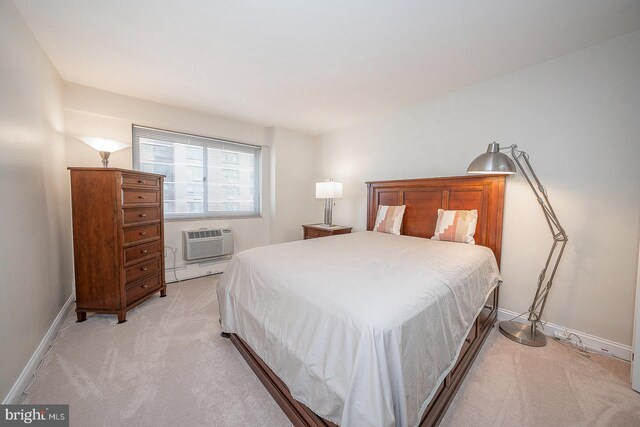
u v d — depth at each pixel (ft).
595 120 5.95
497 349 6.00
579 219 6.21
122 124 9.11
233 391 4.61
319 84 8.06
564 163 6.38
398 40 5.76
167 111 9.97
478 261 5.89
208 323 7.06
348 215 12.55
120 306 6.98
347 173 12.59
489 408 4.26
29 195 5.25
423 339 3.43
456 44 5.89
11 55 4.63
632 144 5.55
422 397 3.34
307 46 6.04
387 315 3.10
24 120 5.10
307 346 3.57
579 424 3.98
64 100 7.91
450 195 8.35
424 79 7.65
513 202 7.20
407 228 9.53
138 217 7.64
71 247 8.09
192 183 11.16
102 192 6.85
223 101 9.54
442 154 8.83
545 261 6.73
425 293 3.78
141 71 7.33
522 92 7.01
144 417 4.02
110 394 4.46
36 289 5.40
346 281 4.10
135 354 5.61
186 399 4.40
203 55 6.48
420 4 4.64
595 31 5.39
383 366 2.84
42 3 4.69
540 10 4.76
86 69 7.23
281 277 4.54
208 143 11.53
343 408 2.93
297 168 13.80
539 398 4.49
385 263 5.15
